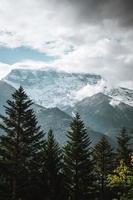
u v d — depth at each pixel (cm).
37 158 5534
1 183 5350
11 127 5422
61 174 6481
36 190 5922
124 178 5544
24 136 5400
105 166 7556
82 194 6506
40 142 5528
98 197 6769
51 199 6291
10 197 5366
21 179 5397
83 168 6450
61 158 6562
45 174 6359
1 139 5384
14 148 5378
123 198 5372
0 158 5519
